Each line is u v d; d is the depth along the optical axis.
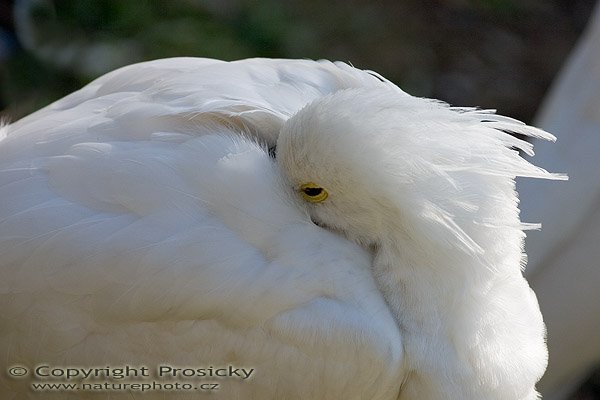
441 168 5.21
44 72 10.80
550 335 8.24
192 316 5.17
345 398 5.29
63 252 5.20
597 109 8.38
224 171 5.24
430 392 5.39
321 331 5.15
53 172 5.32
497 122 5.39
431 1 13.67
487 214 5.29
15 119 10.10
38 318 5.28
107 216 5.21
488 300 5.38
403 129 5.21
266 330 5.18
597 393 9.72
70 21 11.31
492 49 13.14
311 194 5.43
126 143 5.34
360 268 5.36
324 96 5.43
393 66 12.56
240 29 12.18
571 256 8.19
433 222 5.22
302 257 5.21
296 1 13.02
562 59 13.16
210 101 5.39
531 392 5.79
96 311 5.23
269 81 5.65
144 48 11.36
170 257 5.13
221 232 5.18
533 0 14.09
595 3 14.15
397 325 5.39
